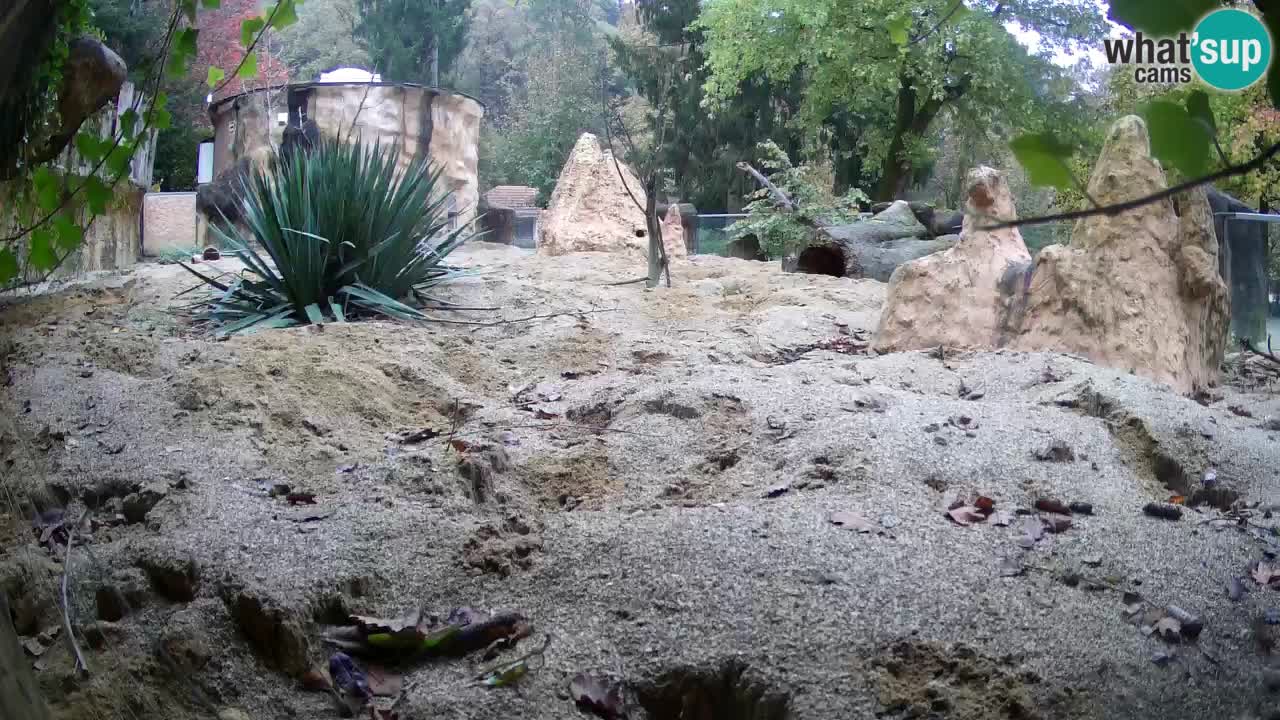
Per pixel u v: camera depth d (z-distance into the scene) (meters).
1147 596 2.87
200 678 2.71
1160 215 6.00
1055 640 2.61
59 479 3.83
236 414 4.62
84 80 5.64
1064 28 7.99
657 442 4.30
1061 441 3.96
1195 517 3.48
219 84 4.57
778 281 10.68
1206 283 5.96
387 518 3.42
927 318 6.36
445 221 8.80
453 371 5.89
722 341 7.02
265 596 2.84
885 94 20.98
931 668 2.54
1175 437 4.15
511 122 26.92
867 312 8.51
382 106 17.36
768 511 3.37
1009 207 6.61
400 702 2.61
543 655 2.70
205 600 2.89
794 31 20.23
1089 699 2.43
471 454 4.03
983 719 2.37
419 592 3.03
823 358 6.32
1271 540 3.30
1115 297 5.86
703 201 24.06
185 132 20.61
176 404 4.78
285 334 6.46
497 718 2.51
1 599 2.42
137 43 9.59
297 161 7.89
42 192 4.25
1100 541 3.19
